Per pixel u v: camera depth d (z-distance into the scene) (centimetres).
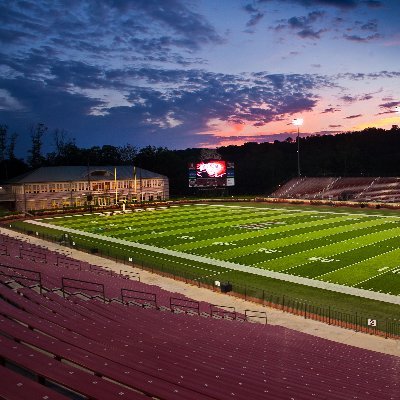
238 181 12162
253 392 947
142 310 1903
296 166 12950
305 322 2159
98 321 1448
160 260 3603
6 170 11450
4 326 1063
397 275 2909
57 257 3055
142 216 6341
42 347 965
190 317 1948
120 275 2988
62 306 1575
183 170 11481
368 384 1145
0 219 6269
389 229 4619
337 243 3953
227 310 2369
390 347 1836
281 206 7269
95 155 13175
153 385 846
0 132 12456
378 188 8038
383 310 2316
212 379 991
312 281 2869
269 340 1666
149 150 12275
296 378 1117
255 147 15312
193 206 7631
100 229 5203
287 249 3788
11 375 747
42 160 12850
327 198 8062
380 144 13538
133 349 1150
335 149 13612
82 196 8106
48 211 6869
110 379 862
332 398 984
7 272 2033
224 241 4238
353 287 2712
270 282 2889
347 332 2016
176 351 1213
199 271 3219
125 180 8550
